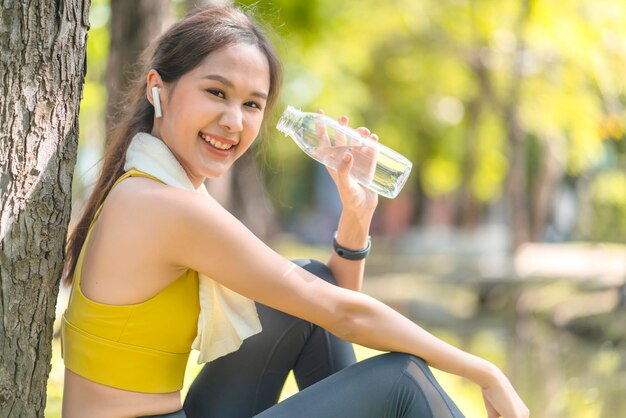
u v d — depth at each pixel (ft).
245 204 35.22
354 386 7.29
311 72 38.60
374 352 17.37
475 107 56.24
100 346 7.07
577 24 29.35
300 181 99.30
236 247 7.09
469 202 71.36
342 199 8.86
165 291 7.11
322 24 33.53
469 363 7.64
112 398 7.10
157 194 7.02
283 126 8.84
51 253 7.33
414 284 47.47
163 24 16.43
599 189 52.37
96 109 24.62
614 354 28.43
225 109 7.38
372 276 51.60
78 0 7.42
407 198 96.68
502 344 30.58
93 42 22.22
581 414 19.63
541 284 40.19
